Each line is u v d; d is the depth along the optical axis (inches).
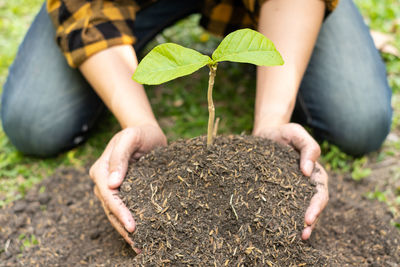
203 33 53.9
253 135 32.8
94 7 35.5
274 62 24.5
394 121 43.7
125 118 33.8
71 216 37.0
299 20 34.3
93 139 43.5
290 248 29.3
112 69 34.5
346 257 32.7
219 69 49.7
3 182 40.2
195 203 29.8
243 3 40.4
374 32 49.4
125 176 31.3
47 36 42.6
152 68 25.0
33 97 41.1
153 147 33.0
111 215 30.9
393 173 39.8
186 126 44.0
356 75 40.6
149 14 43.8
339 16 42.4
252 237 29.2
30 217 37.2
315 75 41.1
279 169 30.9
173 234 29.1
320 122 41.1
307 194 30.5
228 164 30.5
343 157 40.7
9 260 34.3
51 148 41.4
